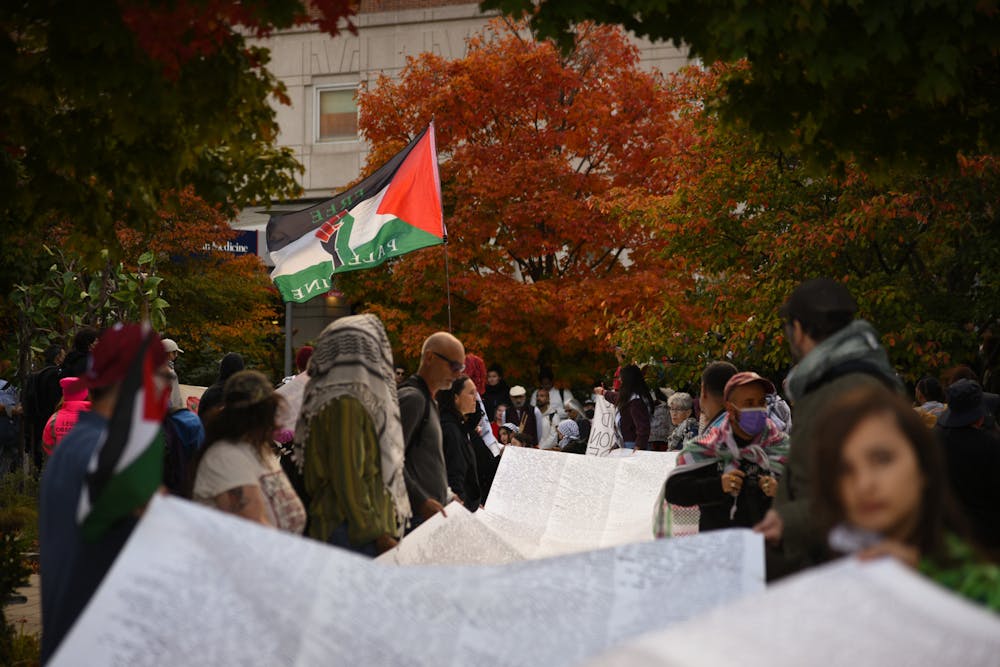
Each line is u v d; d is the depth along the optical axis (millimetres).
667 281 19281
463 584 3188
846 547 2303
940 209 12219
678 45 5332
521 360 20750
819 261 12977
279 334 31625
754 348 13656
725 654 1877
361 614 3088
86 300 14305
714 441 5172
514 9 5023
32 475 13195
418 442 6246
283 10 4656
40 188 5957
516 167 20266
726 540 3297
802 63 5586
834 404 2402
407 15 32688
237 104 5523
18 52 5344
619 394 12555
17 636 6266
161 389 3314
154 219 6270
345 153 33062
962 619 1876
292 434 6215
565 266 21500
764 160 13492
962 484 6168
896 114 6273
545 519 6754
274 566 3072
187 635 2945
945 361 12156
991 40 5020
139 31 4445
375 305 22016
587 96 20875
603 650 3090
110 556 3371
